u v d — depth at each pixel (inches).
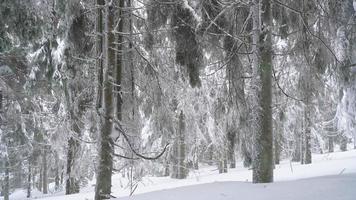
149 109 517.3
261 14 364.5
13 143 776.3
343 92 598.9
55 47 568.4
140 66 466.6
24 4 378.0
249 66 436.1
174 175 848.3
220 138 794.8
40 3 383.9
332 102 872.9
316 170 603.8
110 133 349.4
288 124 1006.4
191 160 856.3
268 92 355.6
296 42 407.2
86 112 488.7
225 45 411.5
